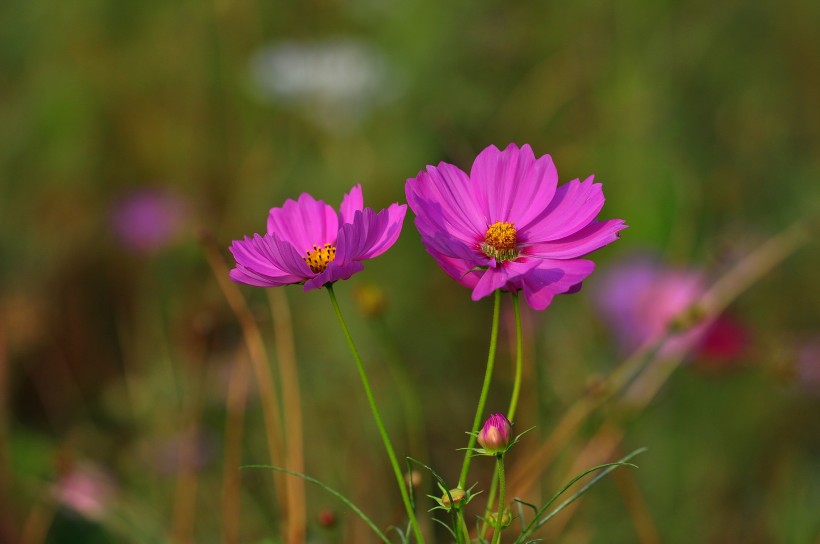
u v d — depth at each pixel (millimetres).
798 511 1554
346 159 1972
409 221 1863
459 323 1787
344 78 2016
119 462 1639
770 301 1862
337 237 1060
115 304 1966
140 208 2039
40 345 1883
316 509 1461
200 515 1500
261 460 1583
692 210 1844
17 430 1702
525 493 1374
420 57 2047
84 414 1796
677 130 1968
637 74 1991
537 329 1702
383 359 1701
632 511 1416
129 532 1434
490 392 1722
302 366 1710
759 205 1989
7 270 1975
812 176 2027
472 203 1097
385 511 1482
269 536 1428
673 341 1496
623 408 1427
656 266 1751
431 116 1968
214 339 1704
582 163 1949
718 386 1680
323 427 1616
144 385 1707
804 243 1883
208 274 1975
